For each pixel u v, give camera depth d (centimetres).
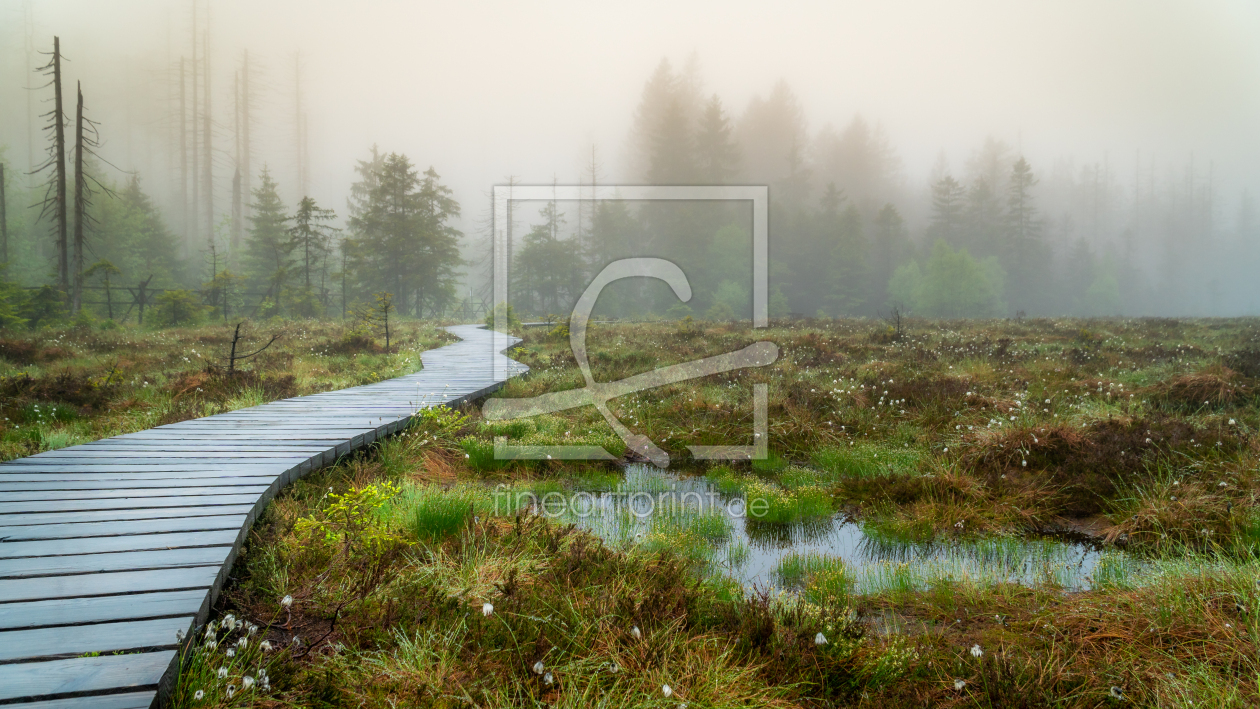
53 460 580
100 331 2169
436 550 443
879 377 1110
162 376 1184
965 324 2670
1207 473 593
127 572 340
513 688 286
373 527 446
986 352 1419
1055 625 369
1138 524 529
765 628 342
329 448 635
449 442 803
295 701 266
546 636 327
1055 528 559
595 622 340
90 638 271
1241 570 384
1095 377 1066
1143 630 350
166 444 651
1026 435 709
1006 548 513
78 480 514
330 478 608
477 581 383
